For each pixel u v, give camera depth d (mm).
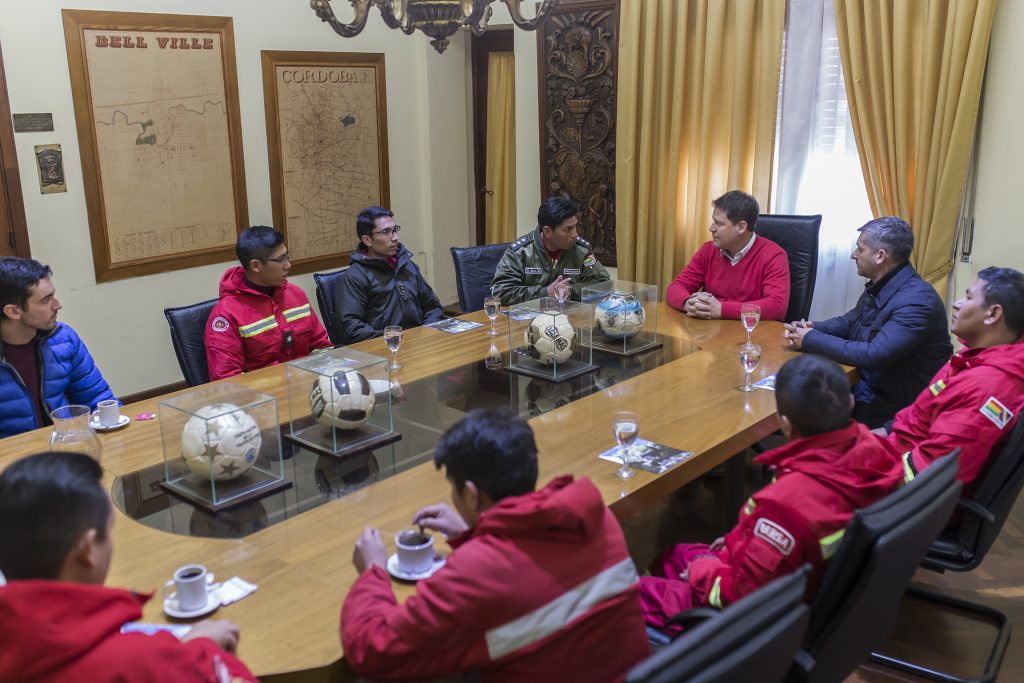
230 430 2004
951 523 2379
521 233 5875
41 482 1176
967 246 4078
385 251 3900
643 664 1211
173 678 1163
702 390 2771
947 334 3123
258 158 5230
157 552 1799
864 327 3244
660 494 2137
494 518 1391
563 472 2162
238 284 3309
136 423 2561
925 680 2408
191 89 4820
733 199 3705
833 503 1667
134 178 4652
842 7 4207
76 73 4336
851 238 4590
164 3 4648
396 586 1644
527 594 1347
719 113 4746
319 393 2291
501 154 6340
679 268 5129
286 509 1986
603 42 5062
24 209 4242
